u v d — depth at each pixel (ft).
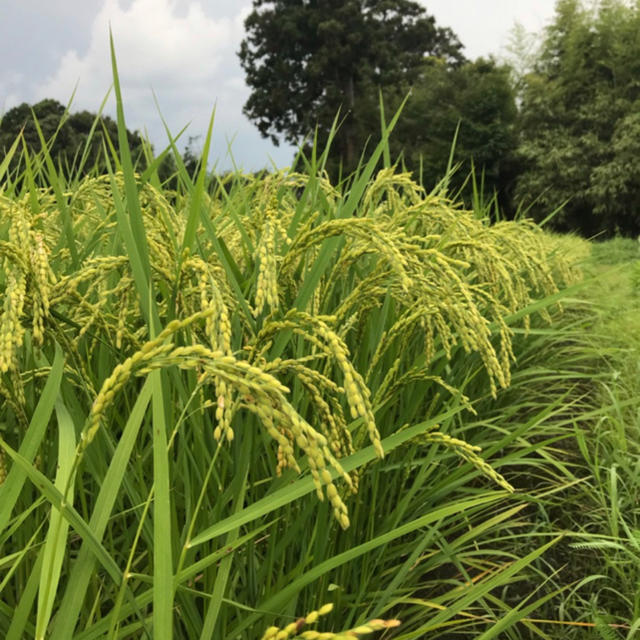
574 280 14.33
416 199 8.72
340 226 4.12
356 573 6.00
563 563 8.11
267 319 3.93
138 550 5.06
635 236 96.68
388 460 6.81
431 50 153.48
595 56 105.19
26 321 3.92
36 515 4.25
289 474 4.33
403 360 7.60
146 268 4.15
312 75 131.95
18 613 2.99
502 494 4.15
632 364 13.55
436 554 6.95
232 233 7.03
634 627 6.09
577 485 9.68
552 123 106.42
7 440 4.83
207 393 4.81
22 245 3.61
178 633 4.61
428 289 4.72
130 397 5.79
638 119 94.53
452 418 8.15
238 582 5.28
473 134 104.27
